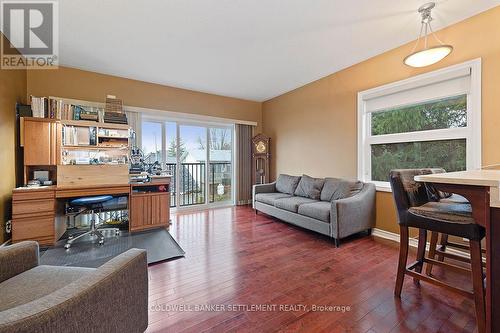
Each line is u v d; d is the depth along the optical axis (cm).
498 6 212
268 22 235
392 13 221
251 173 539
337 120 368
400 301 162
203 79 400
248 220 388
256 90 464
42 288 100
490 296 100
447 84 248
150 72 368
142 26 240
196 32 252
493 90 215
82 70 355
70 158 316
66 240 289
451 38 241
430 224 141
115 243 280
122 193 317
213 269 212
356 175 340
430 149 269
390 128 308
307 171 429
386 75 299
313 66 346
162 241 286
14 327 54
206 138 500
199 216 416
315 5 208
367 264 222
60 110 304
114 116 341
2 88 251
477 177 110
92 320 74
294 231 328
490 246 100
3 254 108
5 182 257
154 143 434
